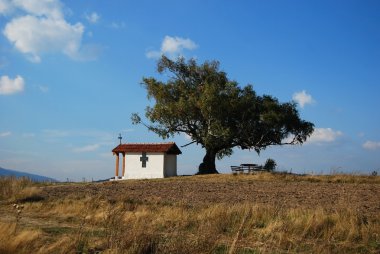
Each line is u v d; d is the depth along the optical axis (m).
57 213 18.91
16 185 28.30
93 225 15.74
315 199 24.02
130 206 20.14
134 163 50.62
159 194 27.55
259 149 54.56
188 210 18.69
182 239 11.85
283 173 41.16
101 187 33.53
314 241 13.41
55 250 11.58
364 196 25.20
